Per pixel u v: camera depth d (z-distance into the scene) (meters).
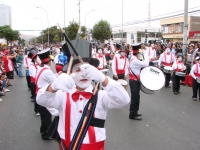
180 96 9.46
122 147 4.73
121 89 2.17
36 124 6.22
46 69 4.61
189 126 6.00
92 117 2.22
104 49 21.70
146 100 8.75
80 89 2.28
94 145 2.22
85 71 1.97
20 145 4.89
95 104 2.23
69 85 1.94
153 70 6.58
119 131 5.60
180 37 47.16
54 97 2.21
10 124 6.24
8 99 9.21
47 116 5.09
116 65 8.02
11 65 12.34
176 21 48.56
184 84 11.82
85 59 2.28
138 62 6.18
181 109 7.56
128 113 7.10
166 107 7.79
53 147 4.79
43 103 2.20
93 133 2.22
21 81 14.04
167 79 11.38
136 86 6.35
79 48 2.33
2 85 10.29
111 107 2.26
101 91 2.34
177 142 5.01
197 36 25.72
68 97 2.29
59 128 2.33
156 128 5.83
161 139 5.15
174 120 6.46
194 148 4.73
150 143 4.94
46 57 4.68
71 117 2.24
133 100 6.43
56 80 1.99
